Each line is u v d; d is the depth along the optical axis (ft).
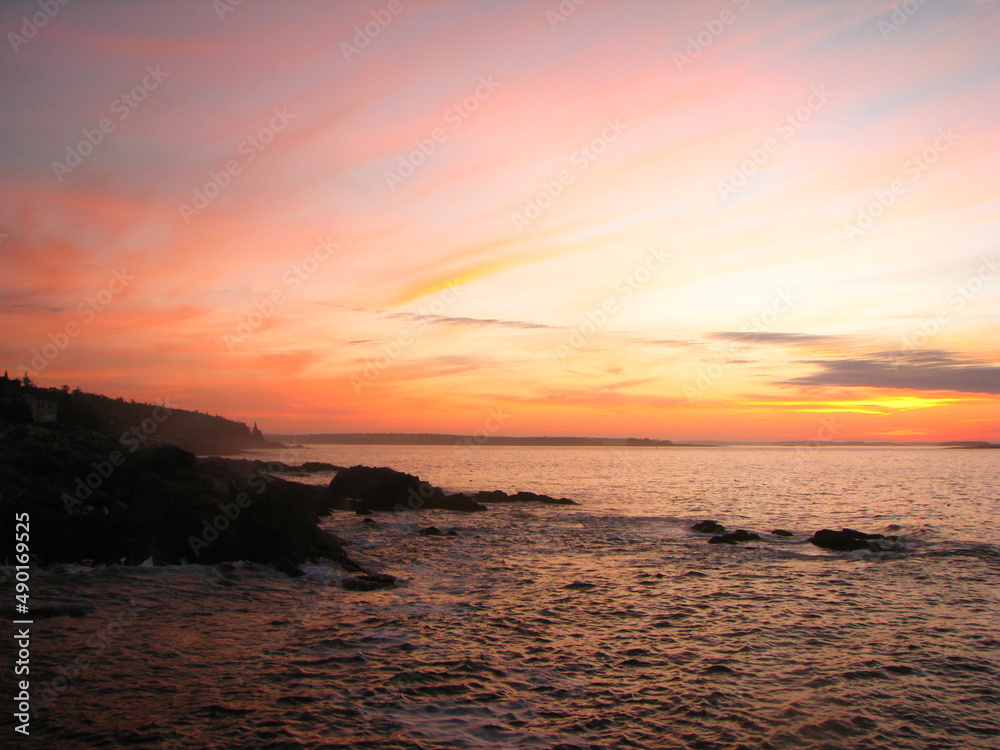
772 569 86.38
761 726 38.04
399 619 59.16
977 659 49.78
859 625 59.16
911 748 35.55
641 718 38.93
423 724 37.50
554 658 49.26
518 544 107.86
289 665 46.34
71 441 152.56
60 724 36.17
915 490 231.09
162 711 38.24
